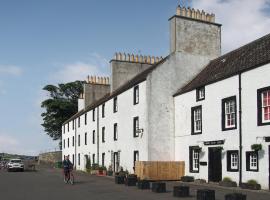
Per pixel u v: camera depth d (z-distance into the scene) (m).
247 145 22.55
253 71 22.56
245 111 22.94
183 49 32.44
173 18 32.59
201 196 16.30
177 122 30.92
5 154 101.50
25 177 34.75
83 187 24.11
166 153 30.86
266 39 25.88
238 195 14.81
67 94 82.25
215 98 25.98
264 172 21.06
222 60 29.61
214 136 25.81
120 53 44.09
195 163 28.42
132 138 33.56
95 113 46.38
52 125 78.06
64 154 66.12
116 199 17.86
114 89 43.47
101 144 42.94
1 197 19.09
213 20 33.78
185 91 29.81
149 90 31.03
